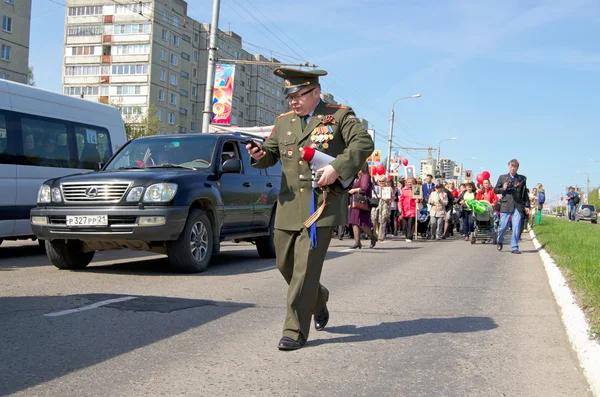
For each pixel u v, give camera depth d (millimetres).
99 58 76188
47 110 10625
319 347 4559
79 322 5082
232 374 3842
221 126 25609
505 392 3666
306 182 4281
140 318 5305
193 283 7371
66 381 3602
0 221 9547
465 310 6207
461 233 24953
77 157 11195
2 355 4098
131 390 3482
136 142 9500
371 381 3789
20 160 9922
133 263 9367
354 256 11898
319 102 4398
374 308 6160
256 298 6465
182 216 7840
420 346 4680
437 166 65875
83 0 76375
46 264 9141
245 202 9531
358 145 4137
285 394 3496
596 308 5586
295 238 4422
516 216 13805
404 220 18547
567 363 4320
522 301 6863
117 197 7727
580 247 12672
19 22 56625
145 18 74312
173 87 79500
